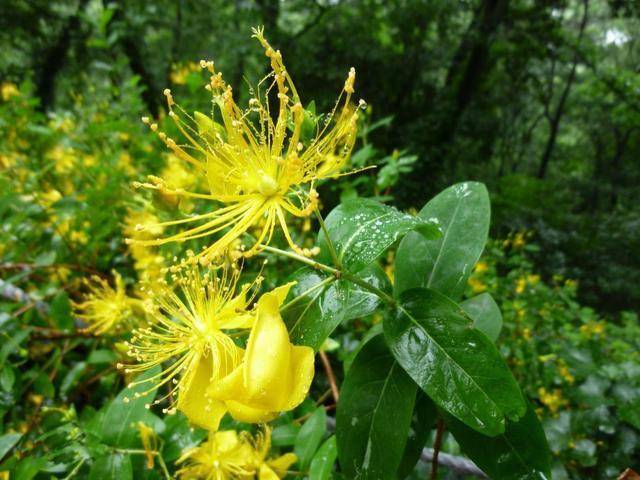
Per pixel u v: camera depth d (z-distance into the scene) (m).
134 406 0.19
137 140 0.36
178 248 0.25
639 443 0.27
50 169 0.37
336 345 0.27
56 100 1.42
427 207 0.18
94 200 0.31
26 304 0.29
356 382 0.16
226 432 0.20
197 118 0.15
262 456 0.20
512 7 1.80
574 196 2.59
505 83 2.30
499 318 0.19
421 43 1.53
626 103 1.87
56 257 0.31
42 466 0.19
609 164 2.94
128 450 0.19
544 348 0.33
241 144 0.15
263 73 1.01
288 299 0.16
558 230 1.67
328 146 0.15
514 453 0.15
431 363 0.14
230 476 0.19
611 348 0.43
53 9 1.41
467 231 0.18
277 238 0.29
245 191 0.15
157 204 0.19
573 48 1.87
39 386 0.25
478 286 0.41
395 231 0.14
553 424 0.27
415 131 1.41
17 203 0.31
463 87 1.63
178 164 0.32
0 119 0.38
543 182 1.98
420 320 0.15
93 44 0.47
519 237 0.52
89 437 0.19
